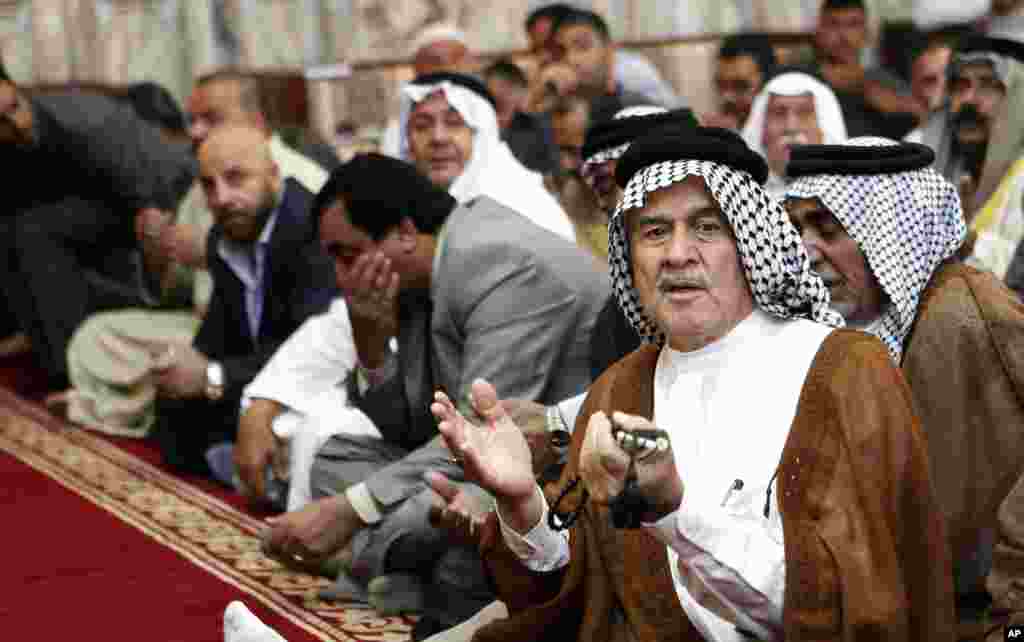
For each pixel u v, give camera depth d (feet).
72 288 33.83
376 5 47.29
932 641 12.64
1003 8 37.40
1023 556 13.43
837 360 13.01
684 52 46.78
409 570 19.20
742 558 12.31
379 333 20.02
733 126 33.60
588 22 35.17
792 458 12.73
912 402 13.06
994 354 15.76
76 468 27.71
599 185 21.42
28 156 34.40
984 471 15.83
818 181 16.12
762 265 13.19
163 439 27.40
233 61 48.80
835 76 38.24
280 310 26.50
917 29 39.96
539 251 19.45
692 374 13.58
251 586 20.40
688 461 13.32
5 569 21.35
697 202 13.25
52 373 33.68
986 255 23.26
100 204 34.94
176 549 22.35
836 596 12.18
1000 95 24.82
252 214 25.95
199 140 35.37
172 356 26.37
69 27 47.32
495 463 13.15
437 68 35.37
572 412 15.90
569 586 13.80
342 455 20.45
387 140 34.81
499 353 19.11
